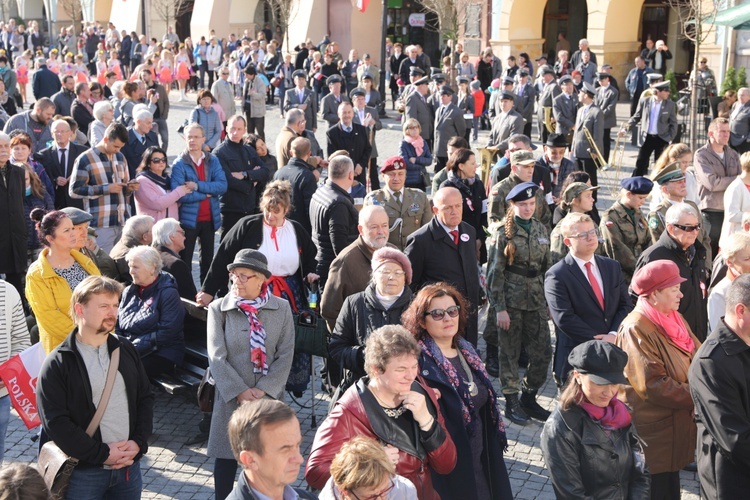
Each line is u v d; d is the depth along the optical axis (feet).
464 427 18.11
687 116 71.00
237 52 112.16
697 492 23.15
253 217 27.17
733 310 17.40
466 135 69.67
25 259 33.19
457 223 24.99
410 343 16.06
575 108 65.36
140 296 26.32
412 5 130.72
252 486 13.88
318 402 28.45
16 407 20.90
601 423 16.28
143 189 35.53
